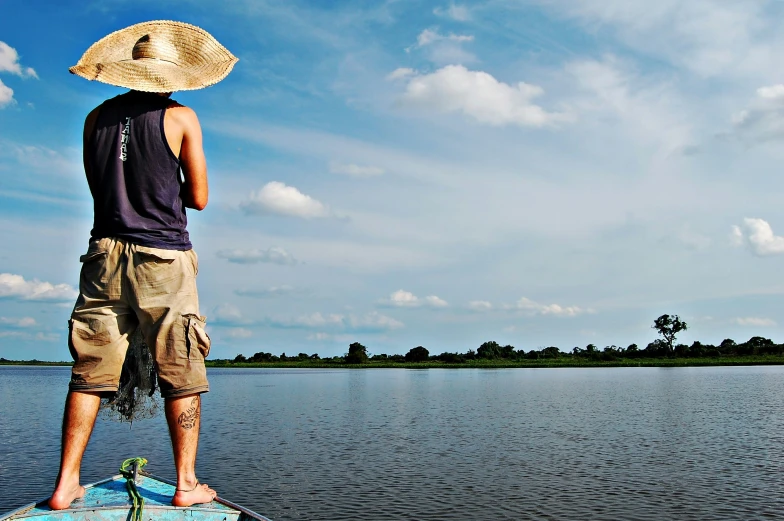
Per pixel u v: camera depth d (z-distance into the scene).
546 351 149.00
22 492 14.20
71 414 3.77
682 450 20.67
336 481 15.74
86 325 3.83
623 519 12.67
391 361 163.00
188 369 3.87
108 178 3.80
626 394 46.41
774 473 16.98
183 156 3.91
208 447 20.97
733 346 143.88
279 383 69.94
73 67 3.82
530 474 16.73
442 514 12.91
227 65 4.10
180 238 3.94
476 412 33.38
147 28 4.14
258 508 13.25
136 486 4.12
